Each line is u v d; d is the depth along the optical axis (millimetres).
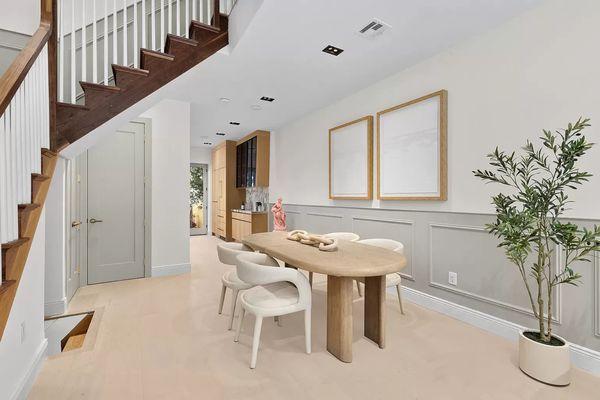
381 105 3592
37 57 1836
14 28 2352
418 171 3094
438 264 2938
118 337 2359
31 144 1721
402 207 3334
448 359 2072
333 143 4355
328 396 1680
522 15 2307
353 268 1813
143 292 3475
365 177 3789
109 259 3891
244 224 6496
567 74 2066
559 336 2035
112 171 3908
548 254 1861
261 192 6672
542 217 1825
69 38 2979
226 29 2941
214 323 2629
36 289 1889
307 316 2096
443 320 2725
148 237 4109
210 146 8422
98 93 2510
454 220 2785
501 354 2141
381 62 3119
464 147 2701
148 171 4121
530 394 1707
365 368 1954
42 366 1935
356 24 2441
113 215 3912
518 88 2330
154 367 1943
